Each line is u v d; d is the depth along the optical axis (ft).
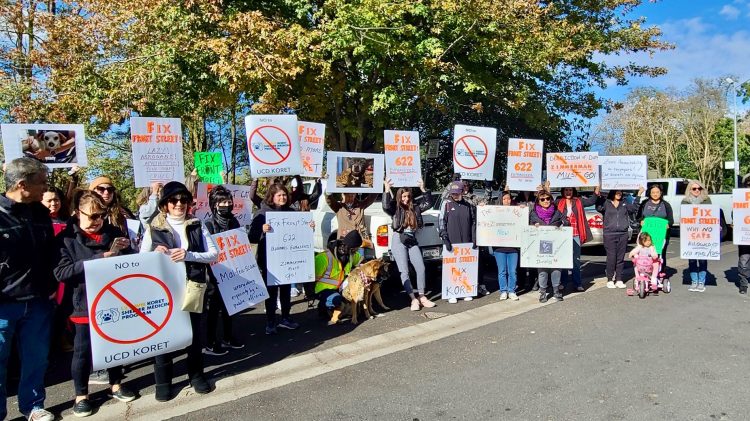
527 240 23.29
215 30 36.45
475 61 40.83
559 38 42.50
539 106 46.03
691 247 24.91
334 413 12.91
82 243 12.94
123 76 37.45
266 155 20.61
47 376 16.01
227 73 34.14
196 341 14.26
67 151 19.11
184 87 38.55
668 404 12.79
